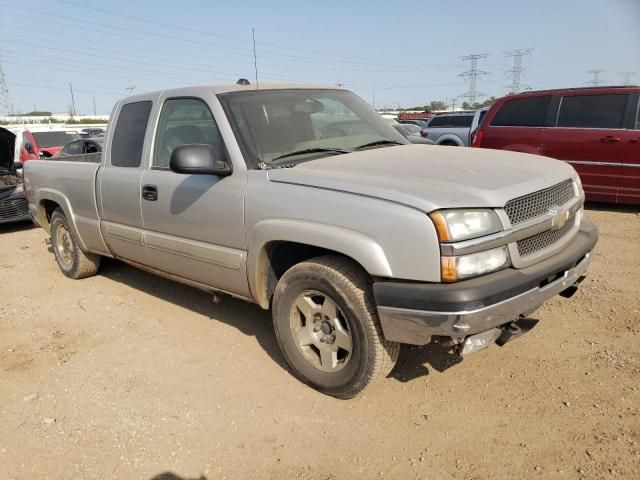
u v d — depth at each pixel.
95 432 3.18
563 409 3.13
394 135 4.47
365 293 3.04
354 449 2.93
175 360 3.98
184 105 4.09
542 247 3.15
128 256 4.80
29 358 4.11
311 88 4.45
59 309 5.09
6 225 9.63
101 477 2.83
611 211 8.19
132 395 3.54
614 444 2.81
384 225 2.86
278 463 2.86
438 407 3.24
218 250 3.76
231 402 3.41
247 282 3.66
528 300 2.92
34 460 2.97
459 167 3.29
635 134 7.80
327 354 3.33
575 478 2.61
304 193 3.20
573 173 3.70
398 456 2.85
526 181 3.11
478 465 2.75
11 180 9.12
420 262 2.77
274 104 4.00
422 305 2.76
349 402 3.34
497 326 2.90
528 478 2.64
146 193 4.27
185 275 4.23
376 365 3.09
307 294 3.35
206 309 4.88
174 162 3.43
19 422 3.31
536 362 3.65
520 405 3.20
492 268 2.83
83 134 18.06
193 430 3.16
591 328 4.08
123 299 5.24
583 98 8.33
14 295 5.57
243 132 3.69
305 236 3.14
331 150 3.84
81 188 5.11
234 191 3.57
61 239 5.95
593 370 3.51
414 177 3.08
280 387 3.55
